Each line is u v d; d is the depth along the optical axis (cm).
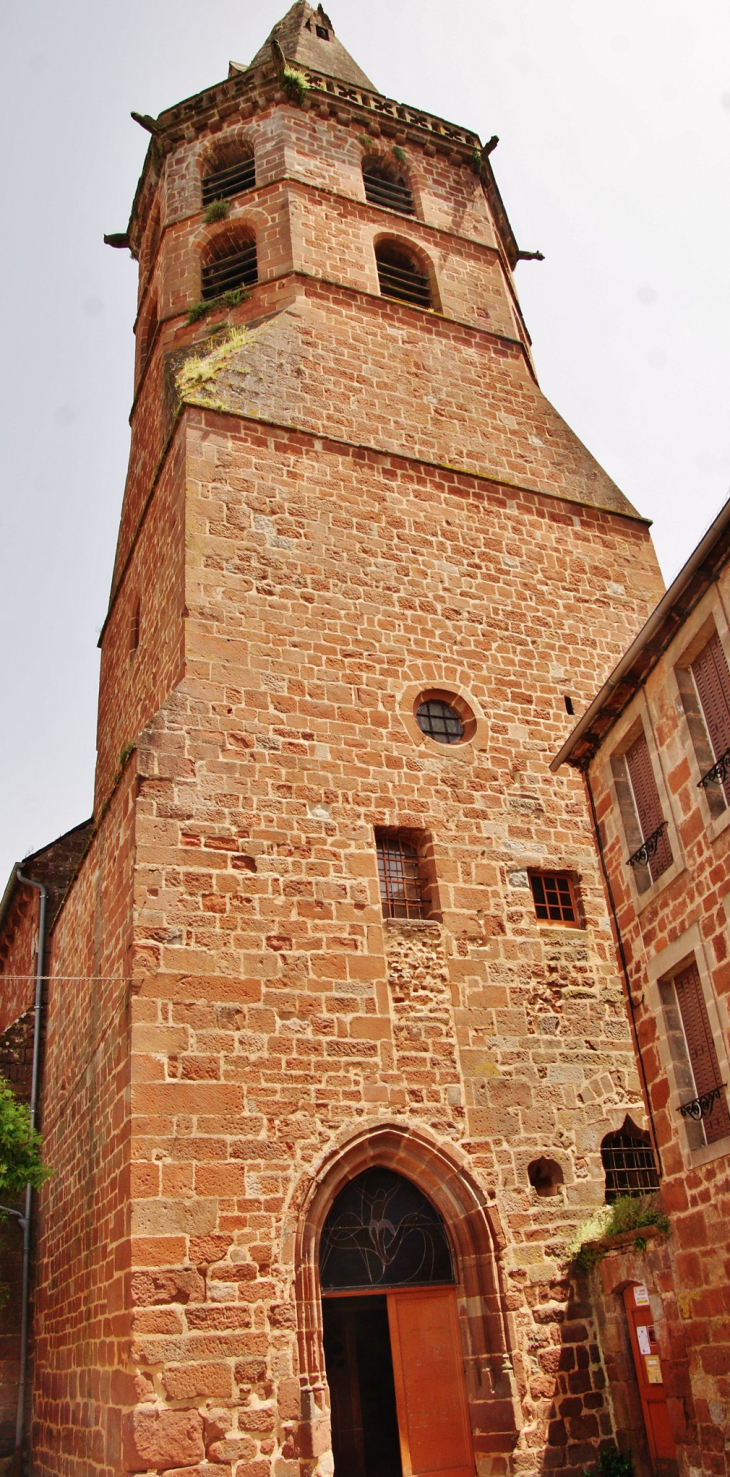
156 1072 1271
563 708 1836
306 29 3030
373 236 2338
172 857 1399
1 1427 1759
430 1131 1396
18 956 2505
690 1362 1195
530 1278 1377
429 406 2084
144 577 1975
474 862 1616
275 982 1383
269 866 1454
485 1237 1370
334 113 2509
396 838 1608
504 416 2167
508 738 1753
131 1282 1166
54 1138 1850
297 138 2416
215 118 2500
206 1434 1132
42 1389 1697
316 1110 1338
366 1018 1419
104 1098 1412
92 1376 1324
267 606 1659
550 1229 1416
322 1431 1179
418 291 2350
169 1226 1205
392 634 1747
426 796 1630
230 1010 1341
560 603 1952
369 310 2166
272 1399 1175
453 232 2470
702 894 1226
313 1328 1229
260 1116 1302
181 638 1588
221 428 1800
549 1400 1323
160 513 1870
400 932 1504
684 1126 1226
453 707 1758
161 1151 1236
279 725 1566
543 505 2058
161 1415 1122
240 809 1474
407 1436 1283
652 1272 1279
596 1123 1513
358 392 2017
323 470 1852
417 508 1903
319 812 1529
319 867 1485
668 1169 1252
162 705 1502
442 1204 1392
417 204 2495
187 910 1375
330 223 2294
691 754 1253
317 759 1567
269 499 1766
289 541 1741
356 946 1457
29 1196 1942
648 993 1319
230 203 2331
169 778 1449
